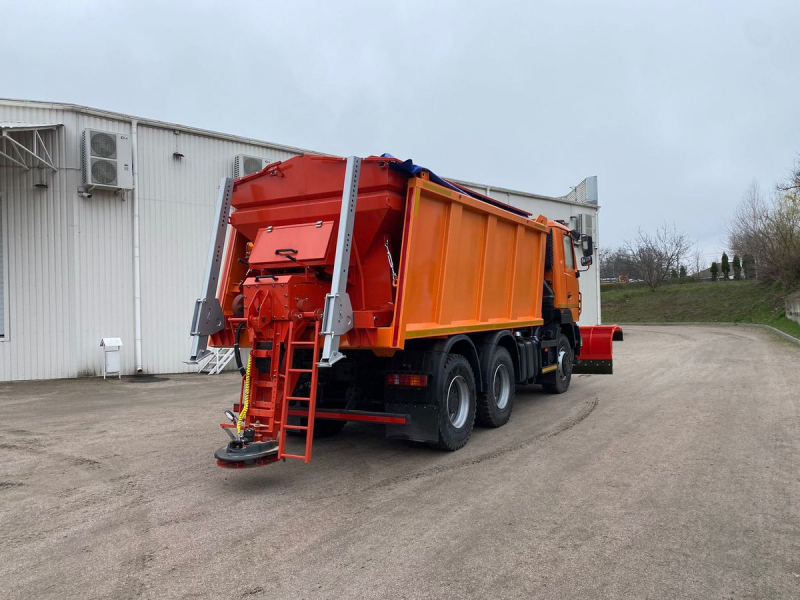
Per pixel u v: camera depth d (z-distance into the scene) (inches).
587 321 1111.0
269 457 205.6
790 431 287.9
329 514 185.6
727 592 133.5
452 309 270.4
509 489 207.8
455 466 238.8
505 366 319.0
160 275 569.0
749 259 1571.1
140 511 189.6
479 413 299.4
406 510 188.2
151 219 564.1
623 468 231.3
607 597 132.0
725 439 274.7
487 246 299.7
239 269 271.3
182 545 162.7
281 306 213.5
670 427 302.4
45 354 518.3
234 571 146.5
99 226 537.0
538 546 159.0
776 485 207.2
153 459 253.6
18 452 266.4
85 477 227.6
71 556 156.3
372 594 134.2
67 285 524.1
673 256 1924.2
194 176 589.6
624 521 175.9
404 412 249.0
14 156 508.1
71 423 331.3
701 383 458.0
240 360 226.5
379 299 238.2
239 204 262.5
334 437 297.3
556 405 375.9
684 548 156.7
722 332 1117.1
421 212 241.3
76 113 524.7
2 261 509.0
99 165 520.1
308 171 241.6
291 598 132.9
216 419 342.0
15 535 170.7
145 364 560.1
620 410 353.4
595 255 1135.0
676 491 202.4
